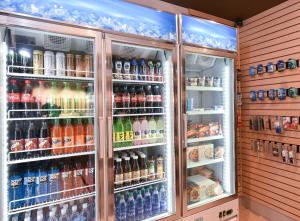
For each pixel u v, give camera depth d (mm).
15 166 1702
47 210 1784
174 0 2688
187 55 2439
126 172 1995
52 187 1735
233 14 3041
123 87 2051
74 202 1874
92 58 1873
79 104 1850
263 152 2934
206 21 2270
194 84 2395
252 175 3121
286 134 2625
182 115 2100
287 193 2633
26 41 1752
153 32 1936
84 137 1847
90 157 1904
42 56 1731
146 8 1909
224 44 2414
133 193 2076
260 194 3002
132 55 2186
